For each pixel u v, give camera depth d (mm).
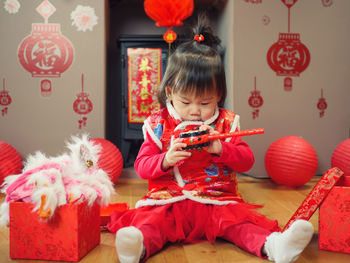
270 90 2309
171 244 1060
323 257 948
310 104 2342
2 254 963
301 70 2332
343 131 2371
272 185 2086
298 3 2314
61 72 2211
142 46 2404
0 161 1805
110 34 2805
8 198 946
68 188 943
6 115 2191
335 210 987
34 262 907
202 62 1041
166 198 1071
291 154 1937
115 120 2848
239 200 1114
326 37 2342
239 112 2289
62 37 2205
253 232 967
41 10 2189
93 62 2227
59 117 2217
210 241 1049
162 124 1149
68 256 908
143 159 1104
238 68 2283
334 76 2355
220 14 2611
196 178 1104
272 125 2316
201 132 1012
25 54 2189
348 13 2354
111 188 1043
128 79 2418
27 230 920
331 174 1004
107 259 930
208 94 1053
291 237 816
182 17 1986
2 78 2182
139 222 998
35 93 2203
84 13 2211
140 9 2834
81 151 1026
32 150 2205
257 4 2285
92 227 1005
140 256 882
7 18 2176
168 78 1112
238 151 1080
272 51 2303
